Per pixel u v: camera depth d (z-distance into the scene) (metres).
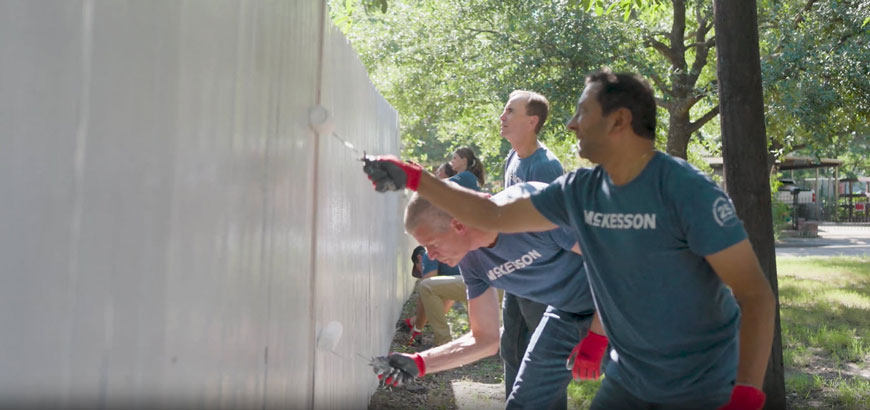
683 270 2.29
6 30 1.19
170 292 1.74
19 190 1.22
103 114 1.43
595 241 2.44
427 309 7.20
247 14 2.34
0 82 1.18
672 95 15.09
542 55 12.98
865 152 33.03
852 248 25.73
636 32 13.67
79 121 1.35
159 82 1.67
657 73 13.93
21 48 1.22
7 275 1.20
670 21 17.39
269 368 2.61
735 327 2.44
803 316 9.25
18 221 1.22
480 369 6.59
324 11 3.49
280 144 2.76
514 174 4.99
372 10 5.38
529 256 3.32
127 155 1.52
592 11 12.98
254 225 2.43
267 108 2.58
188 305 1.86
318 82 3.44
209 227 2.00
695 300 2.32
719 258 2.18
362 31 16.41
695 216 2.17
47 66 1.28
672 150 15.04
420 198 3.06
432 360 3.25
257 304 2.46
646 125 2.30
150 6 1.62
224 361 2.14
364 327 4.95
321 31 3.47
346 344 4.14
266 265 2.57
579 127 2.37
